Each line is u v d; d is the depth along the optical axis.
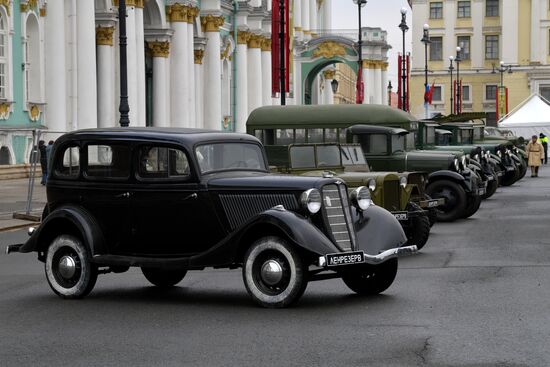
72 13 47.44
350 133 28.27
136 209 14.30
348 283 14.43
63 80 47.06
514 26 117.69
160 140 14.17
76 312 13.27
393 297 14.02
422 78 122.62
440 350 10.31
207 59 64.88
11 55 43.75
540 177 55.22
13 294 15.12
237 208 13.74
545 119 75.25
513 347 10.39
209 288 15.42
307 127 31.89
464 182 27.39
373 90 92.31
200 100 64.25
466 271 16.84
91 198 14.59
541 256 18.94
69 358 10.33
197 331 11.68
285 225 12.96
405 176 21.19
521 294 14.03
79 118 47.69
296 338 11.12
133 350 10.66
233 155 14.43
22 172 43.97
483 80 121.56
